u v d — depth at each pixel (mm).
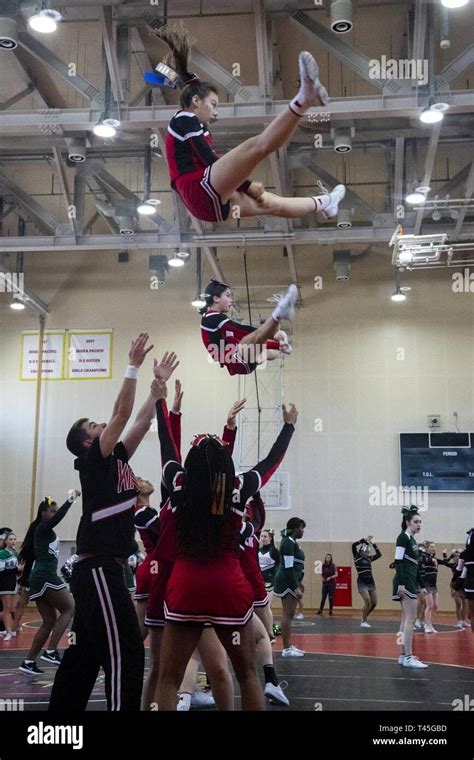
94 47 15234
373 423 23484
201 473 4371
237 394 23953
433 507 22828
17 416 24672
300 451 23562
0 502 24188
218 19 14391
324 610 22781
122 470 4863
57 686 4684
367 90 16891
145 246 19328
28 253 25500
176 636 4293
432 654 12367
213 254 21953
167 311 24750
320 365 23922
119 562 4648
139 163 20469
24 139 17016
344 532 23031
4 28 12062
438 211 18297
